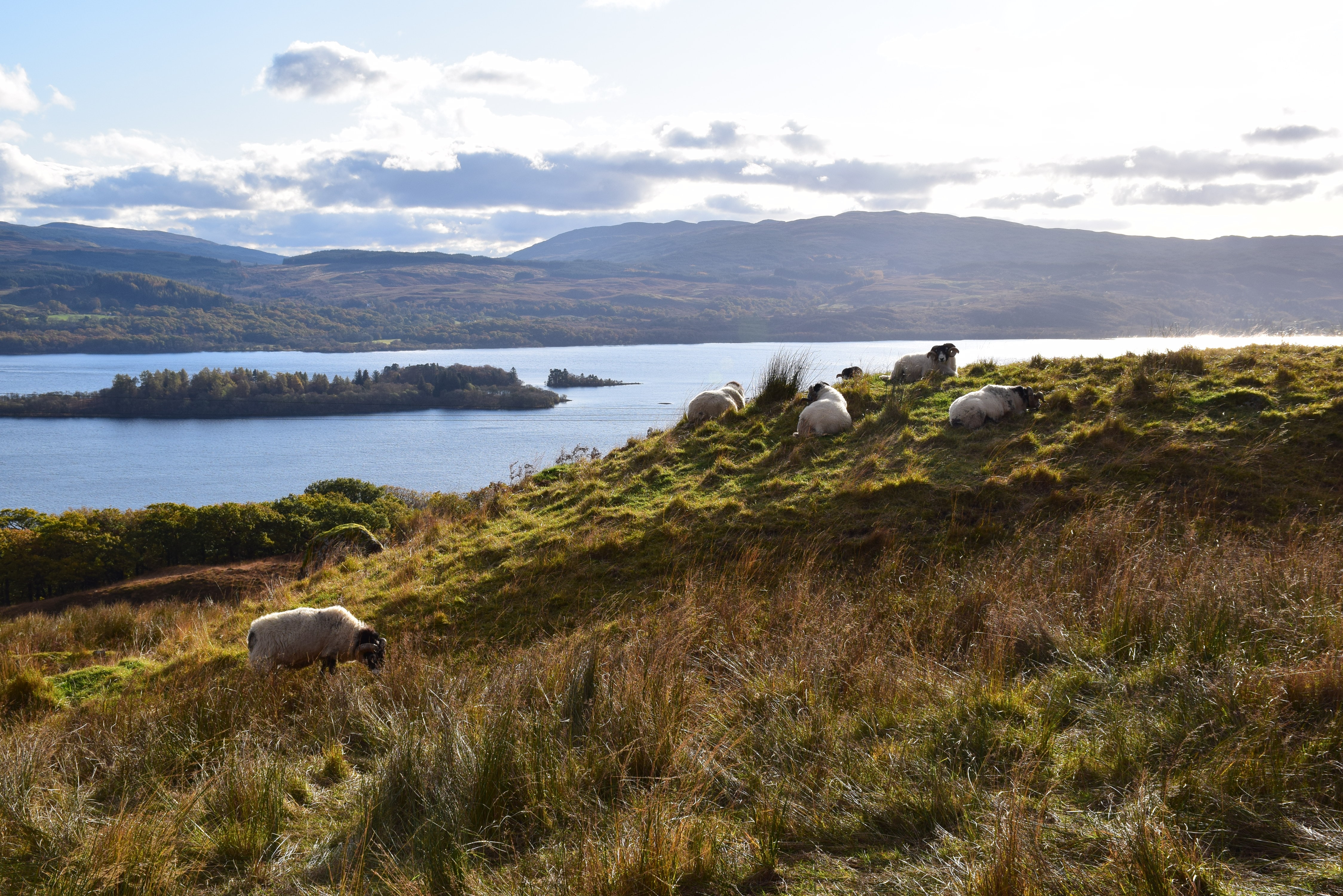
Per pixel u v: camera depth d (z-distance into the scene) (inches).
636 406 7849.4
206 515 1802.4
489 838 164.1
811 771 171.0
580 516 492.7
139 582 1326.3
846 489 429.7
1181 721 173.2
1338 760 146.9
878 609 286.5
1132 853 120.0
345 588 483.8
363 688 286.7
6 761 216.2
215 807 194.7
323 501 1952.5
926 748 174.6
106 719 276.7
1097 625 240.2
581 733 204.5
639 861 136.3
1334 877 116.6
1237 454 401.4
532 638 358.0
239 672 340.2
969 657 232.8
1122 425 443.5
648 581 391.9
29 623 597.9
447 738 191.8
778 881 135.8
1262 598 232.5
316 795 207.0
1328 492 361.1
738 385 702.5
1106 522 332.8
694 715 204.2
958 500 403.9
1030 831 130.0
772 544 399.5
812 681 217.0
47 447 6756.9
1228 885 117.5
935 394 581.3
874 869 136.0
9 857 171.9
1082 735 174.9
